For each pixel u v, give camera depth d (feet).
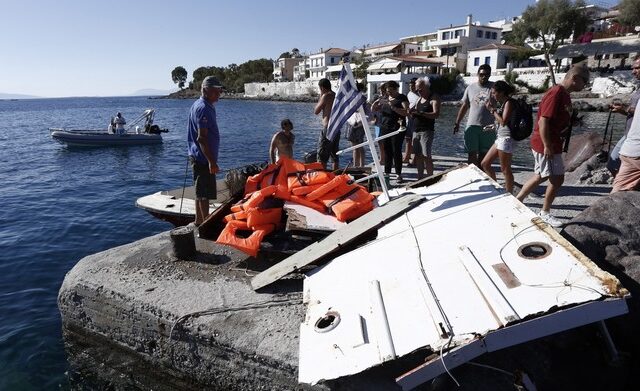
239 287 15.21
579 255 10.25
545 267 10.30
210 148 19.33
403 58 214.90
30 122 178.81
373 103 30.01
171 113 217.56
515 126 19.47
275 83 328.29
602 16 219.00
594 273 9.51
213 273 16.29
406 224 14.82
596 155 27.58
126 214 40.50
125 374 15.96
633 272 12.21
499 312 9.40
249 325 13.16
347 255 14.35
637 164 16.20
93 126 156.66
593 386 11.32
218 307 14.10
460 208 14.57
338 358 10.16
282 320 13.21
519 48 199.93
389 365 10.75
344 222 17.17
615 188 17.30
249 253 16.17
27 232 35.65
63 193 50.34
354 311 11.44
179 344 14.01
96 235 34.81
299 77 349.61
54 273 27.37
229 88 415.64
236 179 23.95
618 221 13.35
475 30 226.79
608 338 11.54
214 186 20.45
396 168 28.14
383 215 15.83
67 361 17.62
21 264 28.86
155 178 58.85
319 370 10.11
